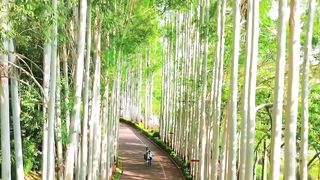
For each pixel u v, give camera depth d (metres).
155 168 31.77
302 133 12.76
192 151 29.12
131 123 56.94
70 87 17.59
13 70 12.43
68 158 13.68
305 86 12.71
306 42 12.70
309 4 12.70
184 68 34.47
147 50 53.69
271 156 10.58
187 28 32.72
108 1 16.00
